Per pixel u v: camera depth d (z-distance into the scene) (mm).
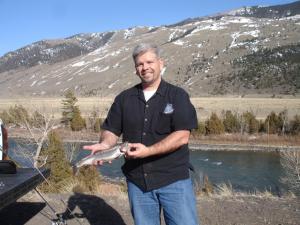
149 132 3754
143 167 3746
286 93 168625
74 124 59969
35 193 8078
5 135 6461
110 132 3965
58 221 5820
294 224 6652
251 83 190000
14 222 6383
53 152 15359
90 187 10906
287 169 28109
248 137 63375
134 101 3824
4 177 5090
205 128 65125
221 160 49906
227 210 7395
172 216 3750
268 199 8312
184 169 3760
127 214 6953
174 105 3670
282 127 65125
